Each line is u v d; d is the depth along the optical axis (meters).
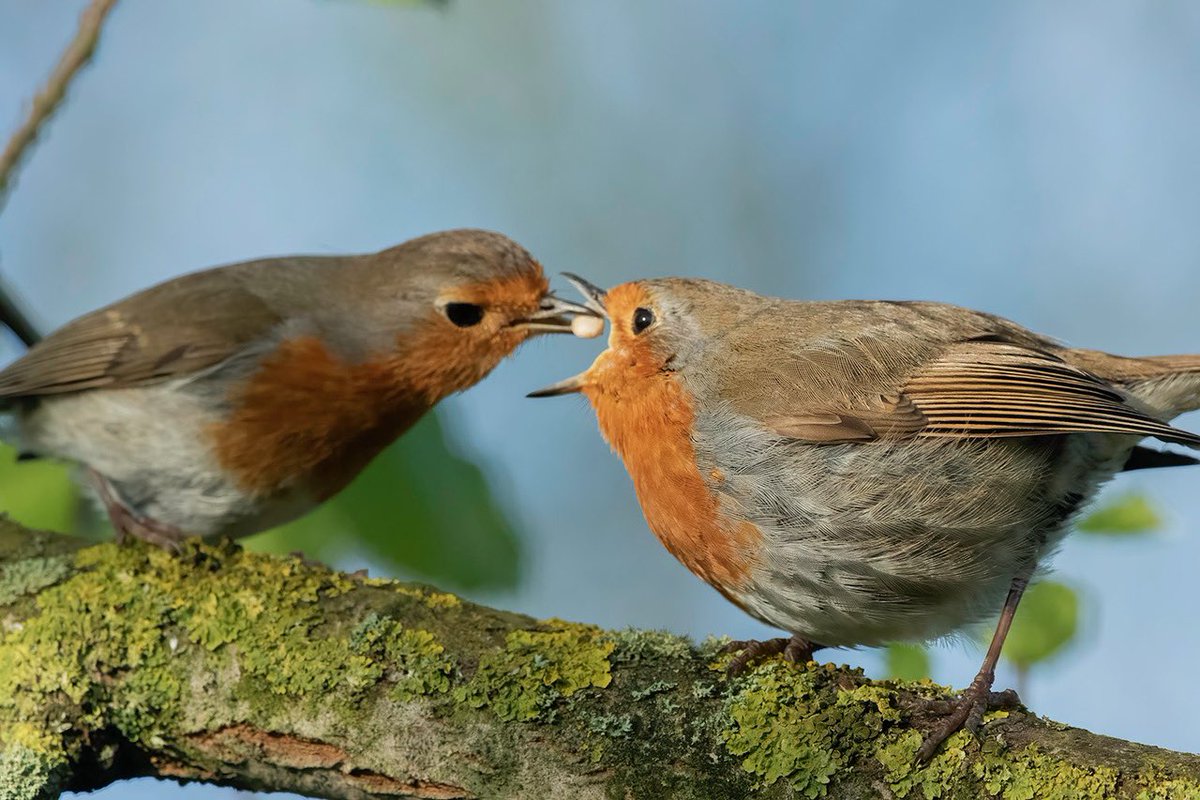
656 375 9.69
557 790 7.52
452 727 7.70
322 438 10.57
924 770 7.15
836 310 10.03
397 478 10.67
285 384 10.42
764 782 7.31
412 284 10.90
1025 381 9.12
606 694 7.64
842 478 9.00
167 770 8.45
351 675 7.90
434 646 7.96
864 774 7.22
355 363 10.62
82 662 8.25
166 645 8.24
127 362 10.49
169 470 10.59
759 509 9.09
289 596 8.34
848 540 8.98
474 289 10.96
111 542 9.00
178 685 8.16
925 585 9.04
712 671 7.77
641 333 9.80
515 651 7.89
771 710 7.45
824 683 7.59
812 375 9.27
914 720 7.36
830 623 9.21
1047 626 9.38
